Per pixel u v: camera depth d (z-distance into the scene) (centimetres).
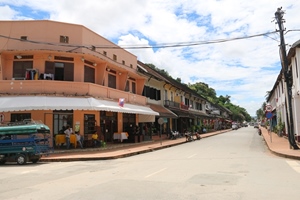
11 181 1014
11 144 1548
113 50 2766
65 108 1928
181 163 1423
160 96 3888
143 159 1702
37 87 2030
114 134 2733
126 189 824
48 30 2188
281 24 1939
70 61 2225
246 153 1895
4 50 2078
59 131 2161
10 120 2086
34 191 828
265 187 828
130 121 3072
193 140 3572
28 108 1856
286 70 1956
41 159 1684
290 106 1953
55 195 767
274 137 3522
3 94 1986
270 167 1237
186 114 4512
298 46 2122
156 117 3353
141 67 3553
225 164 1347
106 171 1222
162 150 2366
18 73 2162
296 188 810
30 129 1546
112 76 2759
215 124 8269
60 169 1329
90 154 1891
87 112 2312
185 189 812
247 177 996
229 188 820
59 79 2183
